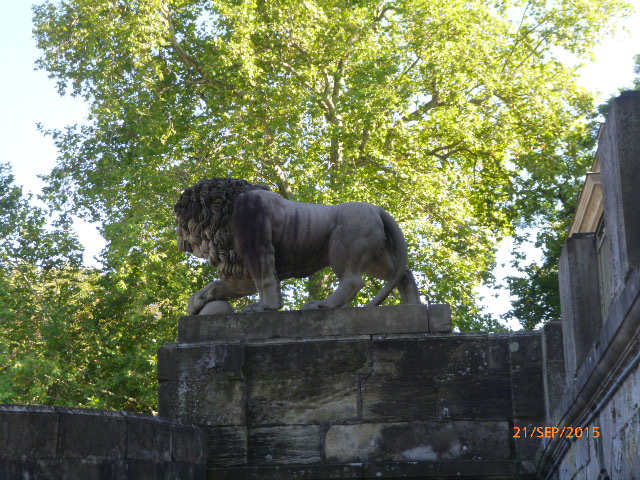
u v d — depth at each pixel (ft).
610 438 20.61
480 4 82.84
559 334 30.50
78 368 72.38
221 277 34.88
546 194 82.33
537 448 30.96
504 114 80.84
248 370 32.32
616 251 18.78
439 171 79.71
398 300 71.15
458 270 71.72
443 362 31.83
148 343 72.23
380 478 30.89
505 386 31.55
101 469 24.20
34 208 75.97
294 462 31.53
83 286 76.69
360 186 73.56
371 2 79.82
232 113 75.82
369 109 74.49
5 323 71.10
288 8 76.54
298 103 76.07
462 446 31.27
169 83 79.30
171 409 31.91
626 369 18.28
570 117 82.84
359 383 31.91
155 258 69.41
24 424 22.29
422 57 81.35
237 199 33.99
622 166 18.39
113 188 74.33
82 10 74.84
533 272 82.69
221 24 77.25
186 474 28.99
